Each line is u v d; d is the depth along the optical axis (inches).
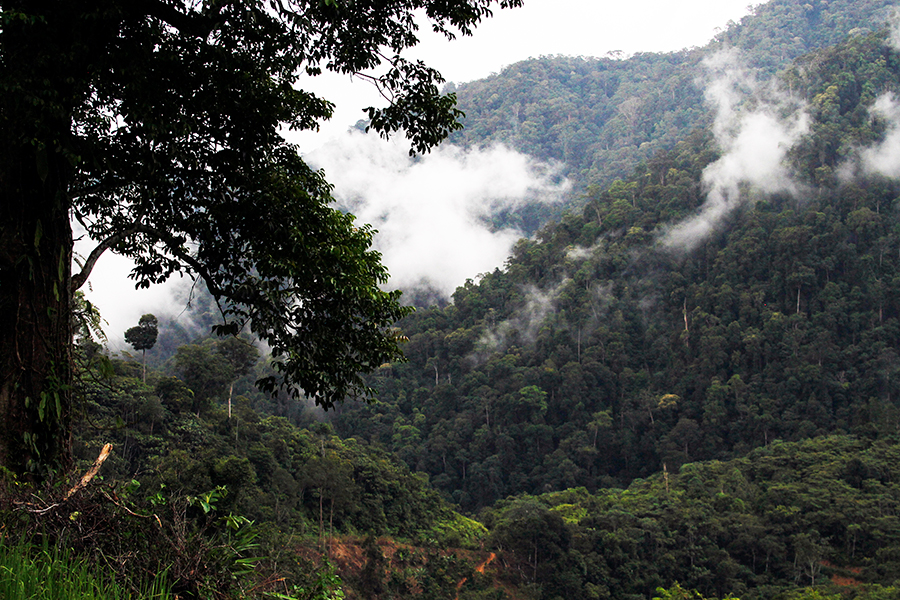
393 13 301.1
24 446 253.1
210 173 312.2
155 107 285.3
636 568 1921.8
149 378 1941.4
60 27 259.6
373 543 1681.8
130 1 267.3
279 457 1892.2
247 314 326.6
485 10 301.1
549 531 1946.4
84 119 285.7
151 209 319.3
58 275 268.8
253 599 177.6
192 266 329.4
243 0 271.0
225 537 188.7
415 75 312.8
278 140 327.6
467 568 1860.2
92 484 190.1
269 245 308.8
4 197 258.8
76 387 281.7
